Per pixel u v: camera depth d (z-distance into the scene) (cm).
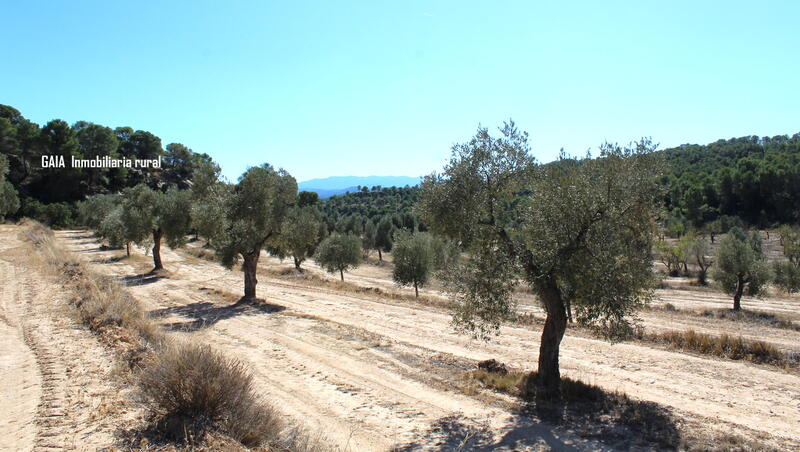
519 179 1316
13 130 8900
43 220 8025
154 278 3747
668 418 1108
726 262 3550
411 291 4500
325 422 1038
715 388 1372
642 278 1240
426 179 1360
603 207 1190
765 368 1577
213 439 680
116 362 1029
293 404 1149
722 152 15425
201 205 2920
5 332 1321
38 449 620
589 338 1988
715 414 1156
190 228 4141
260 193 2809
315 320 2323
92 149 10656
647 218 1255
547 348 1327
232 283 3784
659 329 2347
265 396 1181
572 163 1308
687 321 2645
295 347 1761
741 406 1219
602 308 1168
